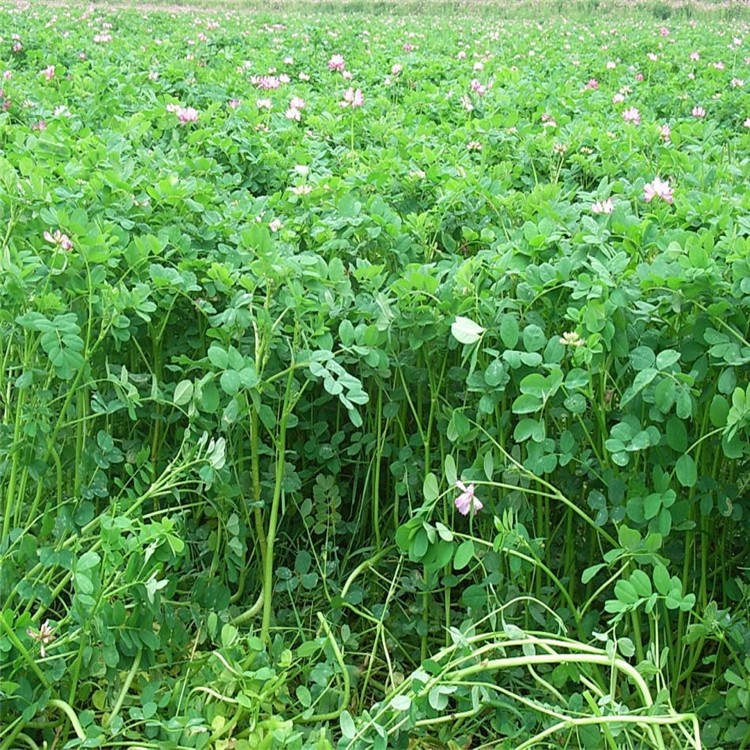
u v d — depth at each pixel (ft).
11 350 9.91
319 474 10.44
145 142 17.16
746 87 24.02
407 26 45.16
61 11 45.57
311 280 9.44
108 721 8.09
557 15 68.44
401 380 9.75
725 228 9.92
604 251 9.07
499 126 16.87
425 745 8.61
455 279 9.10
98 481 9.52
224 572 9.79
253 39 35.53
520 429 8.52
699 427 8.88
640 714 7.44
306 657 9.16
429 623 9.80
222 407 9.40
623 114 18.24
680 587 7.62
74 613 7.84
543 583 9.57
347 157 15.40
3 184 9.66
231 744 8.27
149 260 10.13
